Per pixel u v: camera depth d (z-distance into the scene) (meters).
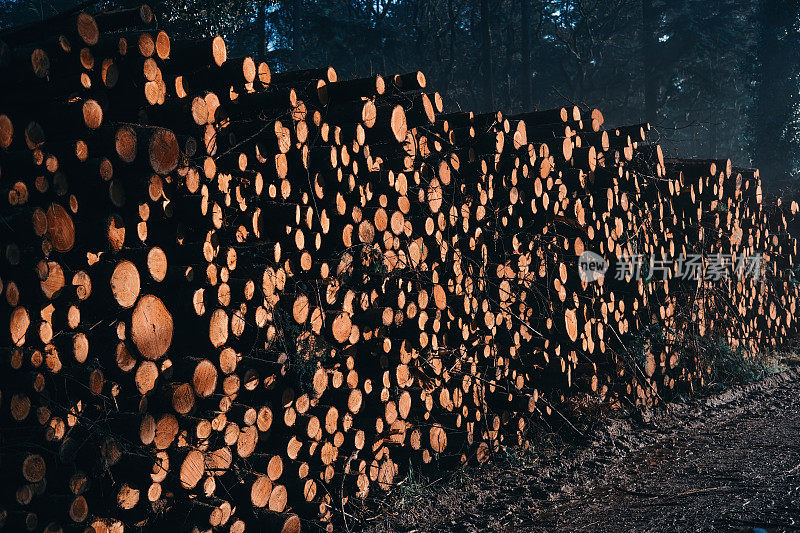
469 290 5.64
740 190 9.24
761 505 4.59
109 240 3.23
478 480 5.29
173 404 3.37
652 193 7.86
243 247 3.92
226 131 4.09
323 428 4.34
